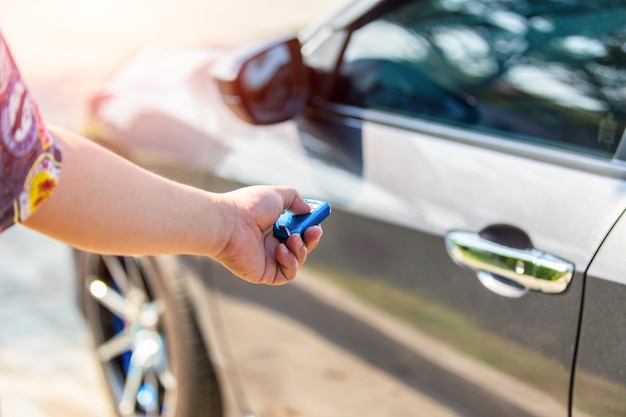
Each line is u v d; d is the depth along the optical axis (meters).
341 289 2.08
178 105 2.64
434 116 2.07
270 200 1.31
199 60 2.72
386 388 2.02
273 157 2.29
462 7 2.10
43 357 3.49
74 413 3.15
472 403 1.82
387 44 2.21
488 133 1.95
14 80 1.01
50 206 1.15
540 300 1.66
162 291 2.62
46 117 6.32
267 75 2.21
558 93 1.87
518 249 1.71
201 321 2.55
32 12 9.78
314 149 2.21
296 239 1.29
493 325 1.75
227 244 1.28
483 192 1.83
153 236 1.22
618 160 1.71
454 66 2.07
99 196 1.18
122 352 3.05
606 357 1.55
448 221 1.84
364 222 2.01
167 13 8.96
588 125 1.80
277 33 2.96
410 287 1.92
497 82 1.99
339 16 2.34
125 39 8.39
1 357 3.50
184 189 1.26
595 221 1.63
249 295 2.36
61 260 4.25
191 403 2.61
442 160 1.95
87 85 7.07
